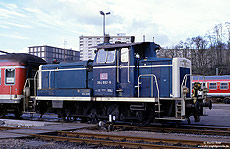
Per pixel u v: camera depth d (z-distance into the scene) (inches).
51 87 514.3
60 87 501.0
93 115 463.2
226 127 425.1
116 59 430.0
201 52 2079.2
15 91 548.4
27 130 373.7
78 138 306.0
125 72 422.6
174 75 394.6
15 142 293.9
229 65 1894.7
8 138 315.3
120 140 313.3
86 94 450.3
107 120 464.4
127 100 408.5
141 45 436.5
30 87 559.5
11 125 459.8
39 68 537.3
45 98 506.9
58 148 269.9
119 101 429.4
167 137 330.6
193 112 394.0
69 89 475.2
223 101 1296.8
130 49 419.5
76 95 464.1
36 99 520.4
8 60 563.5
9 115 688.4
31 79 552.7
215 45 2054.6
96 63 451.5
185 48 2146.9
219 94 1290.6
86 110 477.1
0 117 615.2
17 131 364.8
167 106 406.9
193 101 400.2
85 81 466.6
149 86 415.2
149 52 438.9
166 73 402.0
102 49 448.8
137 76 425.7
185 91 379.6
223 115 663.1
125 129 405.1
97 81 447.8
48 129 381.7
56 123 461.1
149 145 264.2
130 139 313.0
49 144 290.0
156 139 299.7
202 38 2106.3
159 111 384.8
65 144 292.7
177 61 396.2
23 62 554.6
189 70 434.9
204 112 430.6
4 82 563.8
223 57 2038.6
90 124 448.8
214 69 1952.5
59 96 486.9
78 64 479.5
